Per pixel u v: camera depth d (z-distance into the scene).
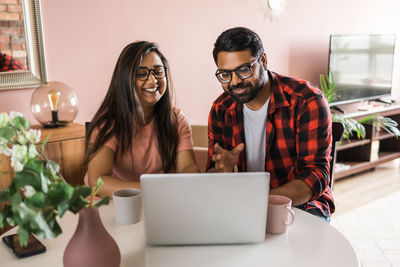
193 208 1.03
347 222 2.94
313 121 1.48
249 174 1.01
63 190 0.78
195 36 3.12
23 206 0.73
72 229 1.18
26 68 2.36
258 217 1.04
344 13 4.18
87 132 1.66
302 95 1.51
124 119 1.59
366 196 3.47
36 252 1.03
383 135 4.16
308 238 1.10
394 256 2.46
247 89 1.46
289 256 1.01
